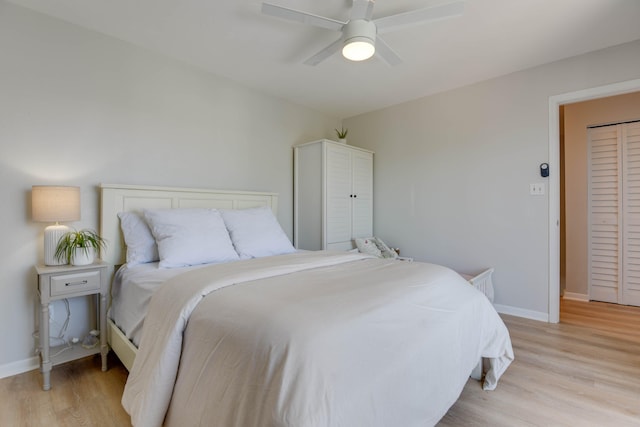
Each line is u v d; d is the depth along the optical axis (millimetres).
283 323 985
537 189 2762
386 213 3834
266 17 2037
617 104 3291
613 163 3330
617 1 1854
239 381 942
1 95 1849
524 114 2816
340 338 966
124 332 1807
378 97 3479
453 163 3268
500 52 2486
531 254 2807
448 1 1876
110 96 2260
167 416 1167
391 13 1995
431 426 1206
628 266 3266
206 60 2621
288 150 3561
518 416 1475
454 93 3246
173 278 1503
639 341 2332
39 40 1973
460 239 3227
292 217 3604
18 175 1904
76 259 1861
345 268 1846
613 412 1498
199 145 2766
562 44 2373
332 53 2047
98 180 2203
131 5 1913
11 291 1886
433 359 1238
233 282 1396
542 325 2650
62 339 2055
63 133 2061
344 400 866
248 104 3156
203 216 2244
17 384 1763
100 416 1488
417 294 1410
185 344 1180
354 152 3643
